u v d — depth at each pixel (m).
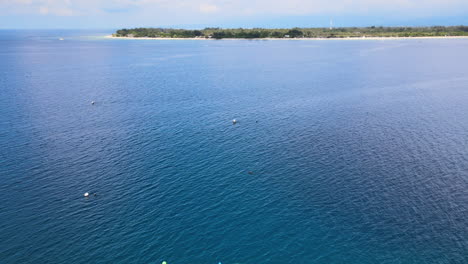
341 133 80.94
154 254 43.44
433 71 165.00
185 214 50.75
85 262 41.91
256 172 62.50
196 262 42.38
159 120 91.38
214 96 118.81
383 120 90.31
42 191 56.06
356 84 137.12
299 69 180.25
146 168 63.94
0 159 66.62
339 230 47.34
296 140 76.94
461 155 68.19
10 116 93.38
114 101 111.31
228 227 48.12
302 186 57.81
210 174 61.88
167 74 167.00
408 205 52.19
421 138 77.25
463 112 97.06
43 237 45.81
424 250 43.72
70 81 146.38
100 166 64.50
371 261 42.25
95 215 50.28
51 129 83.50
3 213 50.28
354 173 61.66
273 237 46.28
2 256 42.44
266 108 103.00
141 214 50.69
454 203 52.47
